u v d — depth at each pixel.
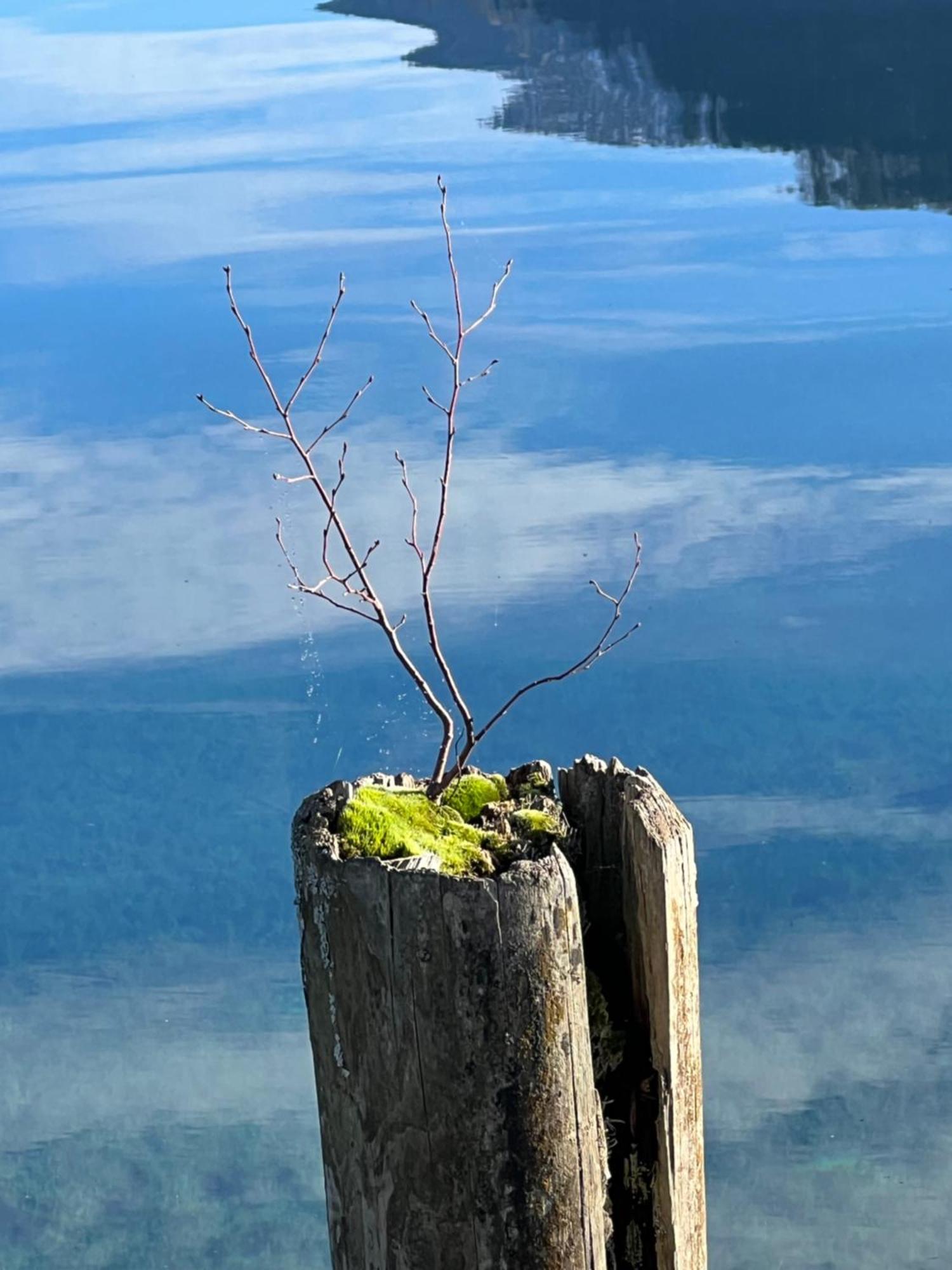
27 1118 5.00
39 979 5.51
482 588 7.47
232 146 15.17
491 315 10.69
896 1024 4.99
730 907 5.66
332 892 1.67
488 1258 1.71
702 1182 1.93
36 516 8.28
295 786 6.33
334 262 11.63
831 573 7.48
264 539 7.95
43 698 6.81
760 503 8.06
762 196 12.68
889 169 12.95
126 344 10.51
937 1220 4.36
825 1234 4.42
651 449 8.74
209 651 7.17
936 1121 4.71
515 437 9.01
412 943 1.63
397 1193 1.72
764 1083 4.95
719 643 6.97
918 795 6.10
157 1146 4.81
